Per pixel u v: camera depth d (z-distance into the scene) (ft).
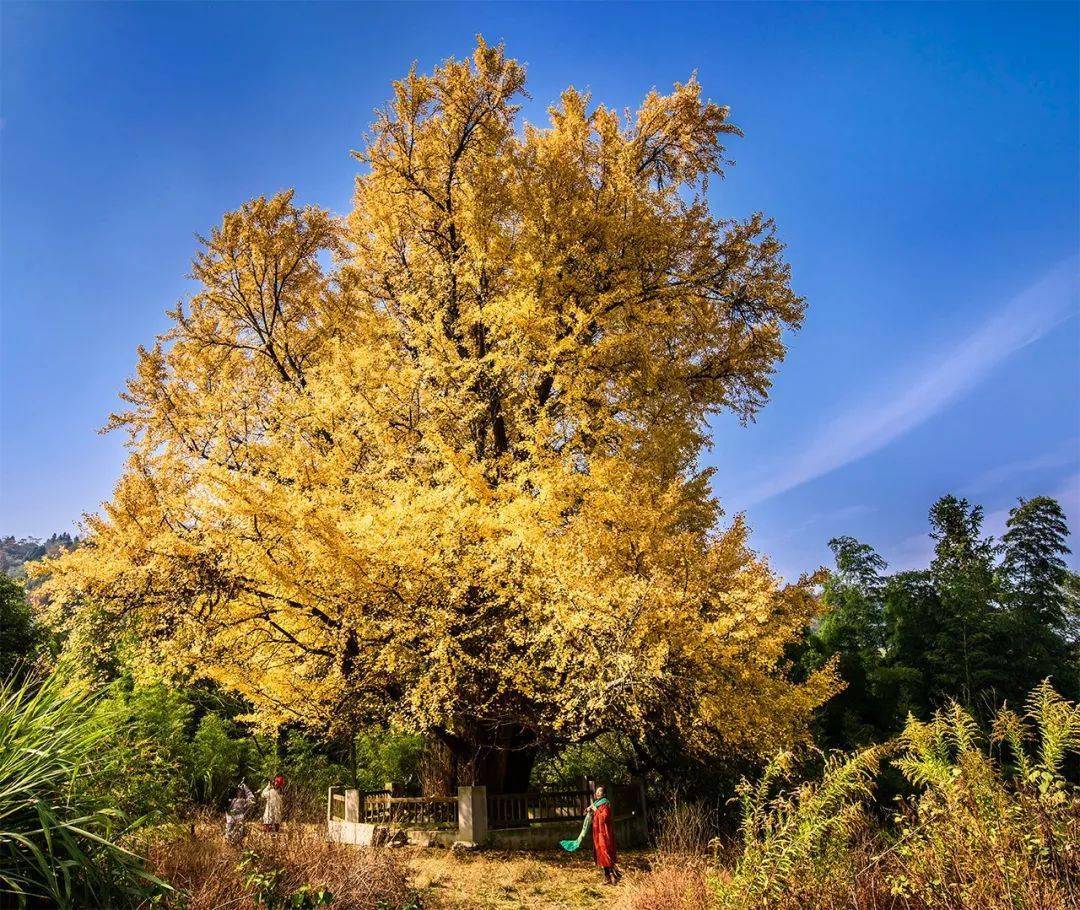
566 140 48.19
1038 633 70.18
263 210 50.39
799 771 34.58
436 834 37.01
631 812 41.73
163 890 17.11
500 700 36.96
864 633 78.13
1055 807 13.83
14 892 14.56
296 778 51.90
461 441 40.29
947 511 92.32
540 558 31.04
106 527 34.94
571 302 41.39
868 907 14.89
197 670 37.58
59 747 17.47
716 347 50.62
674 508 33.32
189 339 50.16
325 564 30.89
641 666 28.68
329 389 38.93
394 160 46.62
